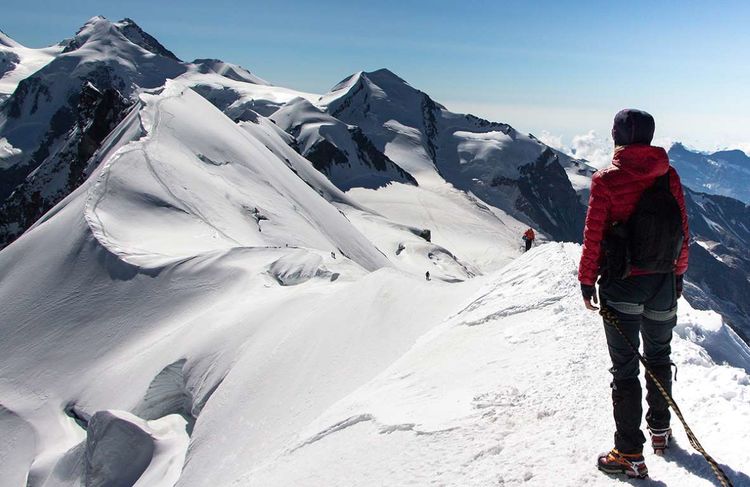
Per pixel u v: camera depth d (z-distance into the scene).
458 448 5.98
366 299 18.61
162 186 54.25
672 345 7.14
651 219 4.51
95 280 38.06
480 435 6.09
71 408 28.44
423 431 6.65
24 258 42.56
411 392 8.32
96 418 20.28
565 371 6.85
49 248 42.44
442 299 16.92
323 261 33.34
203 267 35.16
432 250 138.62
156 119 74.00
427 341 10.89
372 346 16.33
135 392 24.75
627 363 4.75
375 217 158.12
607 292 4.75
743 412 5.18
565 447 5.31
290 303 23.47
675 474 4.61
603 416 5.66
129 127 77.19
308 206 83.88
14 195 119.81
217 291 33.16
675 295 4.71
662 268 4.56
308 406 15.50
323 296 23.20
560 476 4.92
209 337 23.91
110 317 34.88
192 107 84.50
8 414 29.38
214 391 21.38
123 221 47.25
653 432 4.91
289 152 153.50
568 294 9.65
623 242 4.63
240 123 145.12
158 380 24.03
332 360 16.88
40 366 32.62
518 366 7.59
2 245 116.50
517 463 5.31
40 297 37.88
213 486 15.27
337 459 7.28
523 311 9.80
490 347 8.83
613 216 4.69
